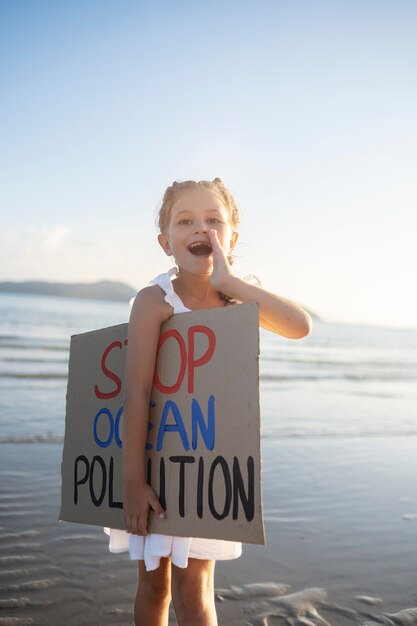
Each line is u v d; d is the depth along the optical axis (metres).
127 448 1.99
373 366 26.44
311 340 47.69
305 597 2.96
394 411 11.09
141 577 2.20
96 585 3.01
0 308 45.69
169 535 1.92
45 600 2.83
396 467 6.10
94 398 2.26
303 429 8.24
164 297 2.09
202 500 1.86
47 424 7.36
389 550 3.70
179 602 2.01
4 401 9.09
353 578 3.23
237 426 1.81
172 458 1.95
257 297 2.01
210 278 2.11
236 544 2.09
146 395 2.02
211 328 1.92
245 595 2.96
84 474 2.24
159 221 2.37
